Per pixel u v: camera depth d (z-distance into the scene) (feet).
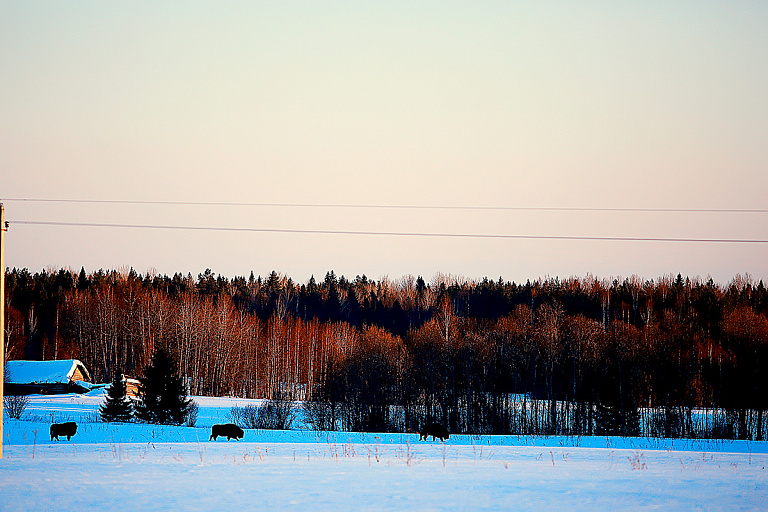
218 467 228.02
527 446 334.24
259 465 234.58
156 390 559.38
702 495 178.50
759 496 177.78
